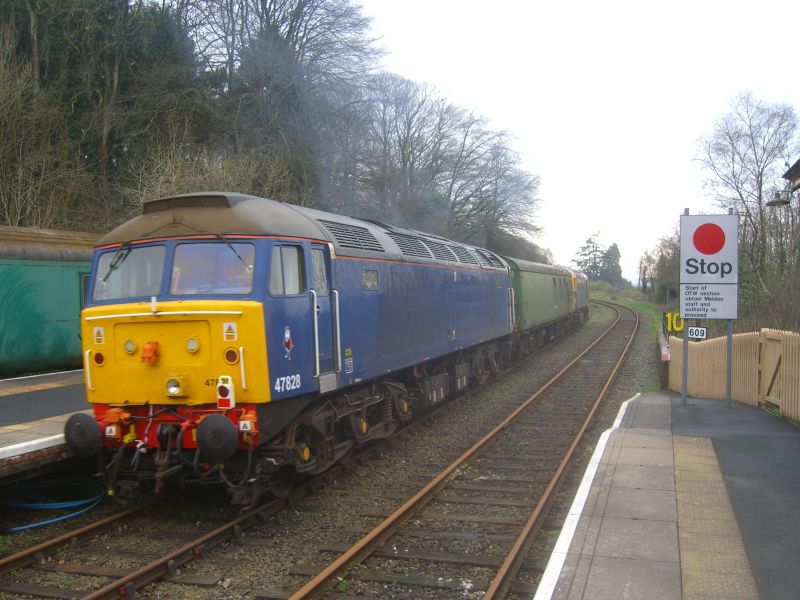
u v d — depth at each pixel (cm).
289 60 2428
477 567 566
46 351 1253
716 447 838
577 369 1912
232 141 2331
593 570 470
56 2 2252
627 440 884
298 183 2267
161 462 655
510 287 1791
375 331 898
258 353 641
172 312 654
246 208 705
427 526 668
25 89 2028
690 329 1391
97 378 694
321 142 2483
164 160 1861
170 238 698
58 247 1293
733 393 1260
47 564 586
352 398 866
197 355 651
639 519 574
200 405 654
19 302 1200
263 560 589
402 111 3600
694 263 1159
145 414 684
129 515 701
